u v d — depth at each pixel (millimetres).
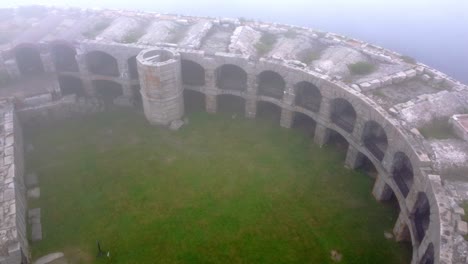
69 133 38969
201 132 39250
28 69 42156
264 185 32906
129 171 34219
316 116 36031
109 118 41219
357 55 36500
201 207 30672
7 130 32344
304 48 39094
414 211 25438
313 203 31203
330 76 33656
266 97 38875
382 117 28172
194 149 37000
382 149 31094
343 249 27547
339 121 34625
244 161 35562
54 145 37344
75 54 44062
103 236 28281
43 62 40781
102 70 42781
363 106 30094
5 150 30219
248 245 27719
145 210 30375
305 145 37531
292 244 27859
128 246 27594
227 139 38344
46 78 40938
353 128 33156
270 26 43625
